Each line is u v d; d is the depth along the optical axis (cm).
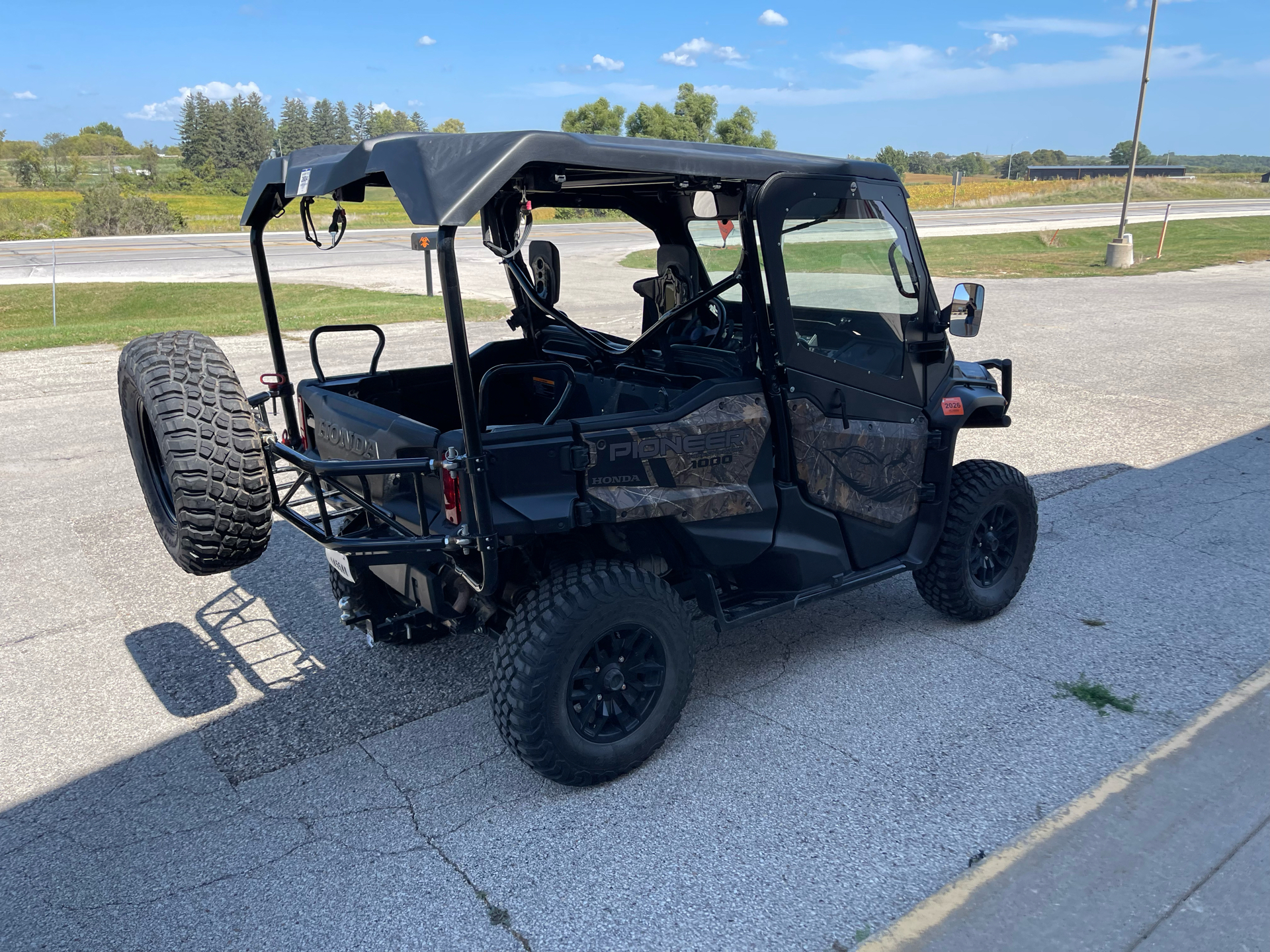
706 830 300
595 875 280
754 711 373
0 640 448
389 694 393
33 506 647
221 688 400
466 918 263
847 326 365
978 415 447
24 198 6894
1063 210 5259
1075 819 296
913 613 466
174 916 265
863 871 279
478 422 291
